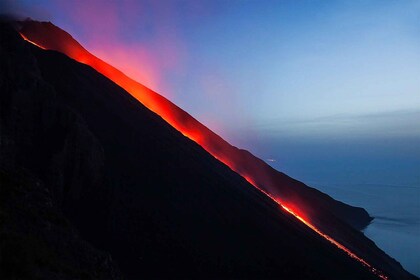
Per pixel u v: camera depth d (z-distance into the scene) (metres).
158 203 45.44
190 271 37.84
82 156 42.25
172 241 40.50
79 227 38.50
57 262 20.19
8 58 43.28
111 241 38.47
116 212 41.34
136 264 36.91
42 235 23.66
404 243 167.00
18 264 16.56
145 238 39.94
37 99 42.59
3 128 35.12
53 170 38.81
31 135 40.44
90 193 41.84
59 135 41.97
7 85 40.72
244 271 40.44
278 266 43.44
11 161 31.89
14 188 26.61
